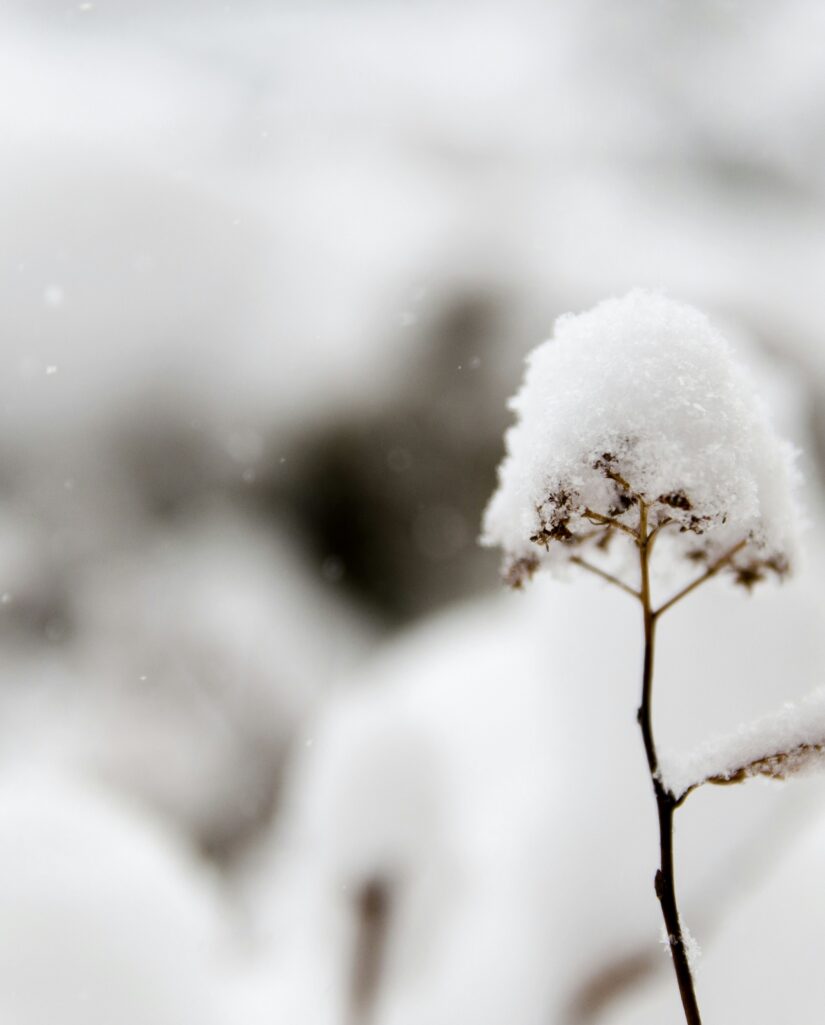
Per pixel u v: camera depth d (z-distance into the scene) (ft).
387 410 26.73
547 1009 3.44
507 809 4.25
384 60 47.98
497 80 46.93
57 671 19.63
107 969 3.58
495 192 36.14
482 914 3.93
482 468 25.54
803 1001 2.82
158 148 32.83
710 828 3.44
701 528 1.85
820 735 1.84
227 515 25.50
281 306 28.86
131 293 27.50
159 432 26.07
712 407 1.88
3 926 3.61
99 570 22.71
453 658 6.25
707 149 43.32
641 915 3.46
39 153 29.32
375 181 36.47
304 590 24.31
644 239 33.40
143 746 15.89
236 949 4.35
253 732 17.19
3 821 4.14
